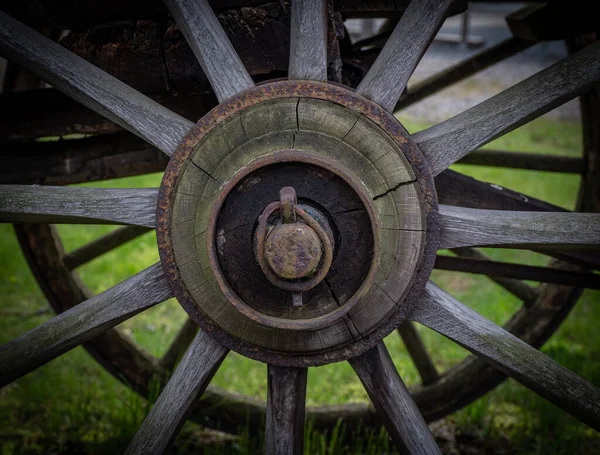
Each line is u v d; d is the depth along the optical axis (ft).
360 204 2.39
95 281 6.19
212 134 2.39
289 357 2.51
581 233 2.45
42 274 3.93
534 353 2.50
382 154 2.38
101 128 3.15
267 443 2.61
